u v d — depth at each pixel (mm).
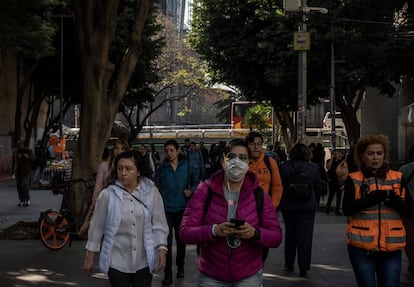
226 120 96062
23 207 19719
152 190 5348
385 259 5512
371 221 5469
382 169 5543
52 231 11000
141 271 5215
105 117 12844
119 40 35719
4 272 9086
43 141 44219
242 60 31047
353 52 26797
